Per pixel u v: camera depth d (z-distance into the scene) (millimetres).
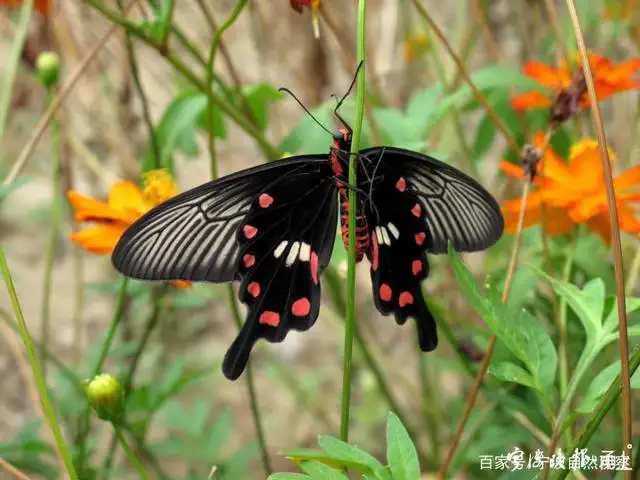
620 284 290
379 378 432
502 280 403
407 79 538
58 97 400
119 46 495
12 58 406
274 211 323
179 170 605
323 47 498
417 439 450
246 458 425
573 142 436
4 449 389
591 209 350
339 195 324
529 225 373
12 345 383
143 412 443
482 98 386
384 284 328
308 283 326
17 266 653
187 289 426
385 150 319
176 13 552
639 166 364
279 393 570
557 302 370
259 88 427
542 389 311
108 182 494
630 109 504
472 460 398
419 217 326
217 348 583
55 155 443
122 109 504
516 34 526
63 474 407
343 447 298
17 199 685
